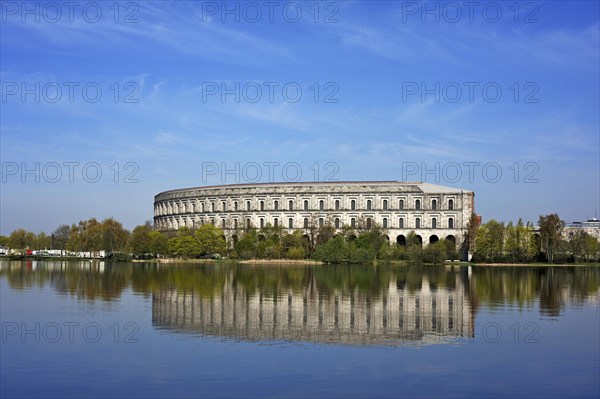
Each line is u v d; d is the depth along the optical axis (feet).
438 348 141.79
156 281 345.72
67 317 187.21
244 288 296.92
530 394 107.34
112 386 111.34
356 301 235.81
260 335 156.66
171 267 559.38
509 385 112.37
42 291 274.98
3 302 227.81
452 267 602.85
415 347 142.72
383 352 137.08
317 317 189.26
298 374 118.62
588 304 228.43
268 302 230.48
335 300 239.50
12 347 142.00
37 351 137.80
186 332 160.86
